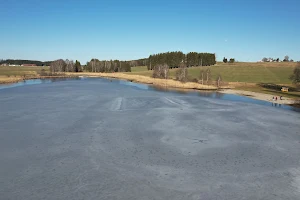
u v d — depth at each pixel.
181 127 28.38
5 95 50.84
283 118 33.84
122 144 22.84
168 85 77.69
